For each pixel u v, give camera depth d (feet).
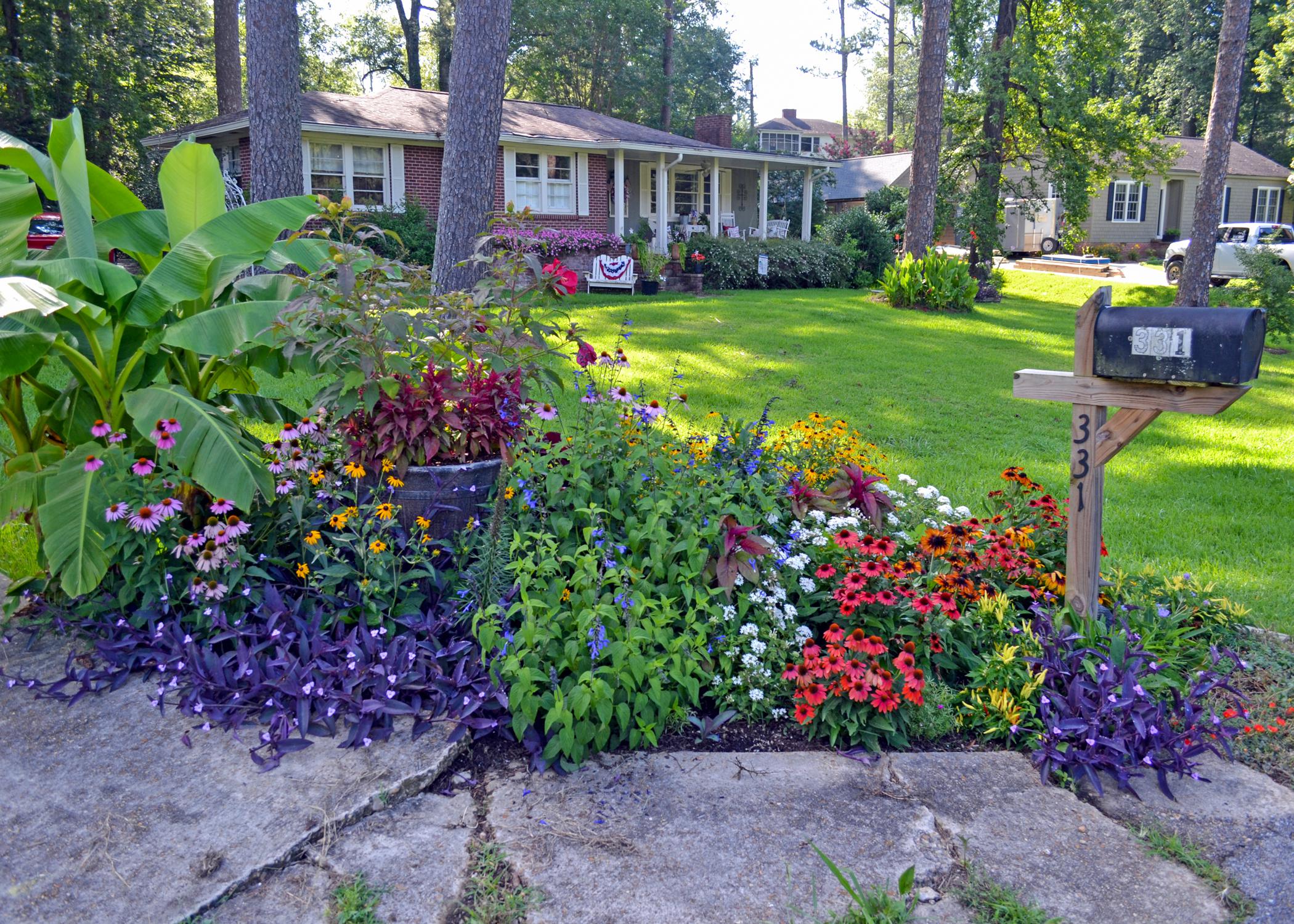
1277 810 10.39
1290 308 53.98
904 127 202.69
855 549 12.86
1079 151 70.74
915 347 42.37
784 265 75.36
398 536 13.17
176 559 12.85
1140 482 24.47
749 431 16.12
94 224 16.26
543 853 9.16
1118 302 75.51
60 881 8.52
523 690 10.36
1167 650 12.86
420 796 10.09
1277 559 18.69
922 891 8.79
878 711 11.24
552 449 14.15
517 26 111.45
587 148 71.46
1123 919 8.56
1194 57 146.51
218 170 16.47
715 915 8.42
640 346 38.29
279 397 26.58
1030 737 11.46
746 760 10.99
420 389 14.20
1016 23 73.00
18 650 12.76
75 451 13.10
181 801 9.66
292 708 11.13
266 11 34.17
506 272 15.98
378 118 63.52
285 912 8.32
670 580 12.26
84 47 83.71
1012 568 14.05
